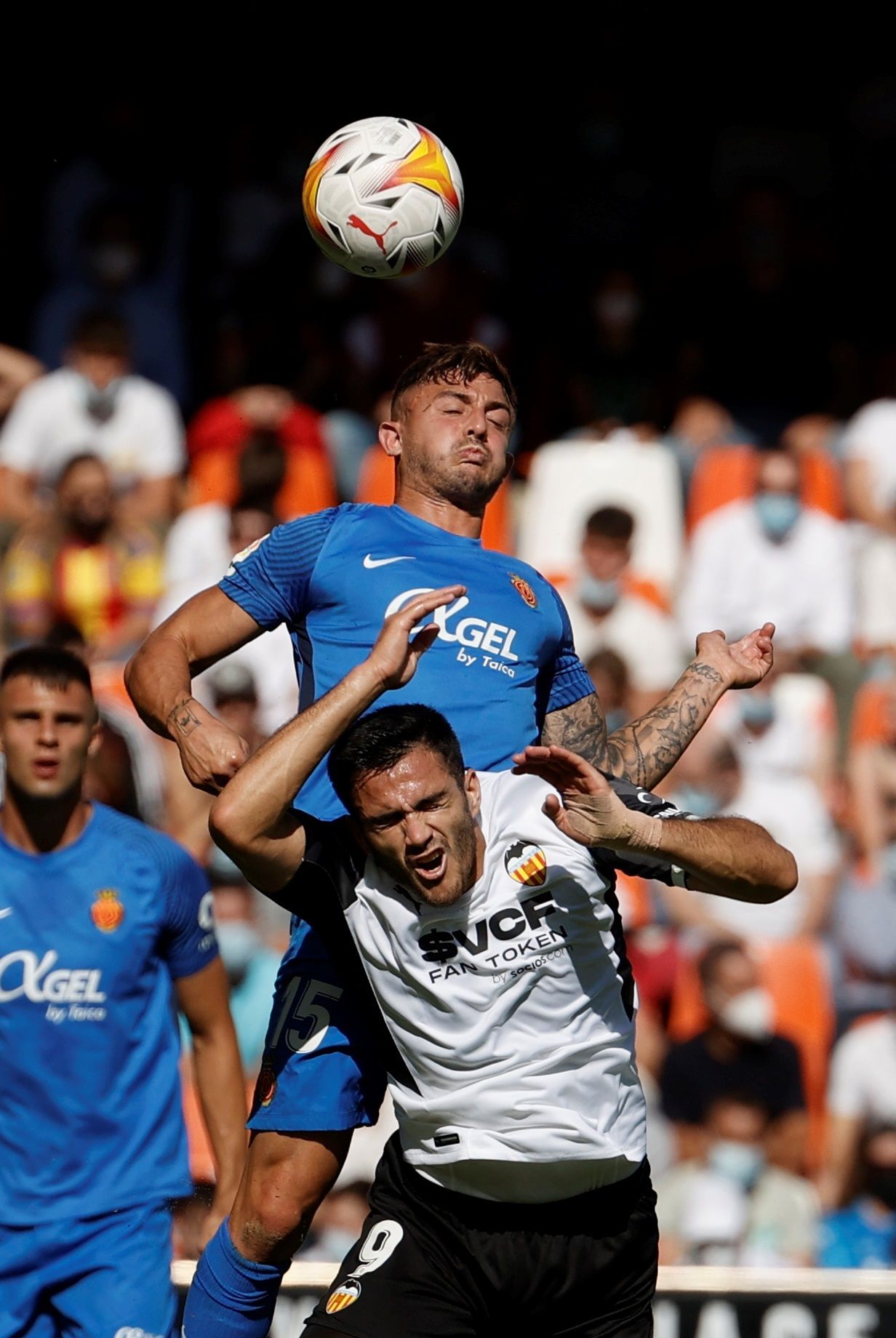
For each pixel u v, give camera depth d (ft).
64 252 128.88
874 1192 96.94
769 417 125.29
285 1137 51.29
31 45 140.36
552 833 47.60
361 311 125.49
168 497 116.88
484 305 127.75
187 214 131.34
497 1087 47.57
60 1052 60.49
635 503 115.24
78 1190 59.93
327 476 116.67
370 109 148.15
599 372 125.80
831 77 150.30
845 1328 58.49
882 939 103.91
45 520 112.47
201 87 143.64
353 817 46.47
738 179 146.41
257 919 97.40
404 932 47.16
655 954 98.84
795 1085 94.94
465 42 148.66
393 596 51.39
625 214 143.43
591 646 109.40
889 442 119.65
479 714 50.62
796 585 114.42
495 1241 49.39
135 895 61.87
